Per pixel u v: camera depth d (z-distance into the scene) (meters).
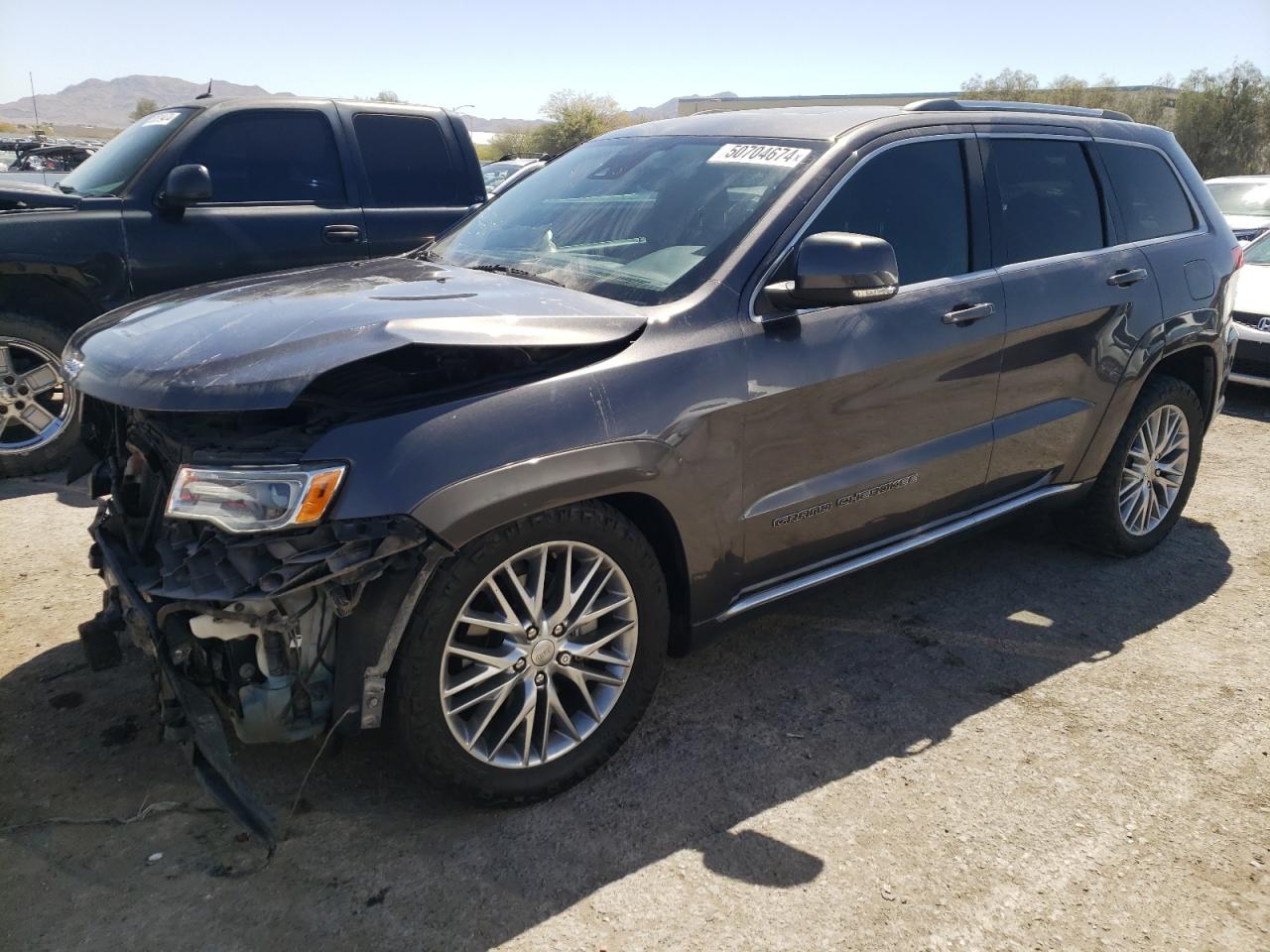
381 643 2.29
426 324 2.41
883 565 3.43
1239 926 2.33
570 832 2.58
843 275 2.74
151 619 2.26
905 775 2.87
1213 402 4.59
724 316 2.81
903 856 2.53
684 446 2.67
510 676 2.53
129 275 5.40
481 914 2.29
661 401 2.62
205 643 2.30
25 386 5.24
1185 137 39.62
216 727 2.27
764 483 2.92
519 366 2.52
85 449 3.11
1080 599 4.06
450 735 2.46
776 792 2.77
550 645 2.58
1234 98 38.75
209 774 2.30
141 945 2.17
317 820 2.59
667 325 2.72
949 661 3.53
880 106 3.57
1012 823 2.67
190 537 2.35
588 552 2.60
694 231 3.07
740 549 2.93
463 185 6.62
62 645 3.43
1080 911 2.36
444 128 6.56
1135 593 4.14
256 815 2.26
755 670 3.44
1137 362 4.02
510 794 2.60
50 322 5.25
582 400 2.50
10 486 5.14
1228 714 3.24
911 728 3.11
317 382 2.37
